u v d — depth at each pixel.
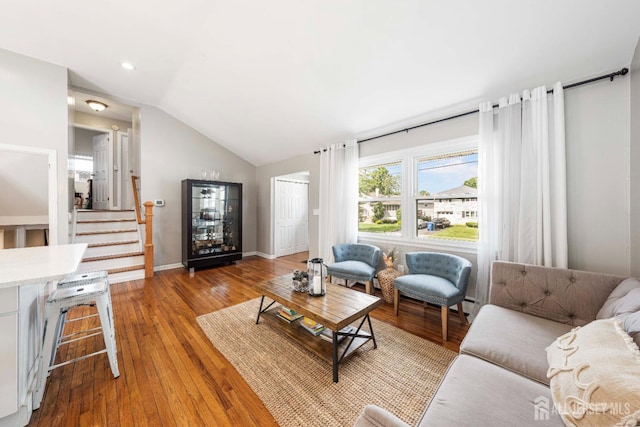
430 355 1.99
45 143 3.00
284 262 5.26
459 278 2.34
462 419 0.86
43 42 2.70
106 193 5.54
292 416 1.42
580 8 1.60
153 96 4.05
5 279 1.19
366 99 2.92
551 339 1.38
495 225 2.43
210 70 3.10
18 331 1.30
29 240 3.91
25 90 2.89
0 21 2.40
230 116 4.15
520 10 1.68
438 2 1.75
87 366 1.83
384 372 1.78
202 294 3.35
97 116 5.43
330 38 2.24
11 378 1.28
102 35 2.58
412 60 2.26
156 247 4.52
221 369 1.82
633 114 1.78
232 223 5.29
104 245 4.04
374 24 2.02
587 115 2.02
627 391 0.74
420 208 3.24
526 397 0.97
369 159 3.71
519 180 2.28
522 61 2.03
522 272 1.84
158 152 4.54
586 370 0.89
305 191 6.41
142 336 2.26
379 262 3.43
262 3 2.06
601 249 1.97
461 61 2.15
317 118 3.56
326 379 1.71
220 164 5.35
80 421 1.37
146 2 2.16
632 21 1.60
